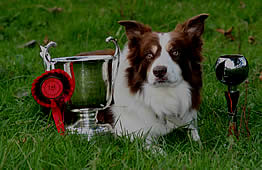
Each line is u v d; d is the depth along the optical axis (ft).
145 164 8.53
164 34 10.61
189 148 9.86
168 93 10.72
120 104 11.23
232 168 8.50
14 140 9.33
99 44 19.92
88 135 10.58
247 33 22.07
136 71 10.82
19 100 12.91
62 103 10.66
